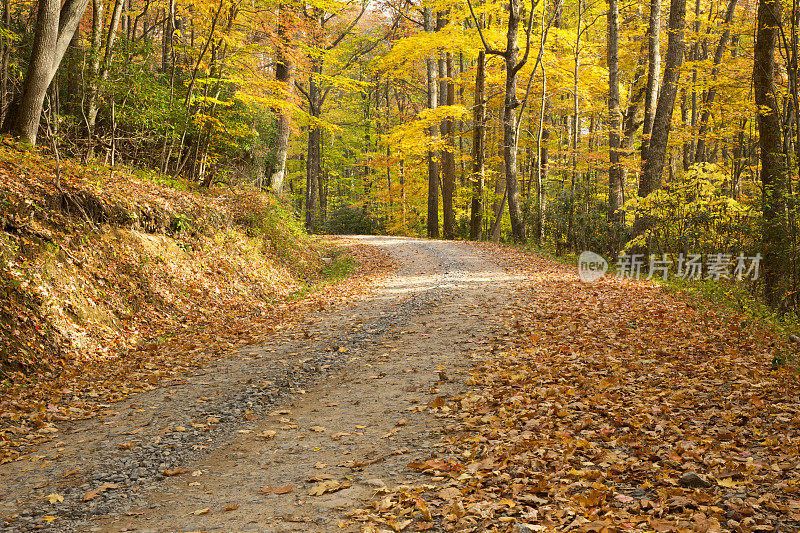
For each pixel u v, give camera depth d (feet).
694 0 94.38
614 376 21.59
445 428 17.49
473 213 94.48
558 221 73.92
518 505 12.07
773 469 13.11
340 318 37.78
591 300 38.11
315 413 20.26
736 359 23.49
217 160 61.57
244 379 25.03
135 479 15.47
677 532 10.42
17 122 37.42
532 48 87.76
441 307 38.40
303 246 67.15
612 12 69.46
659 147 57.98
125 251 36.88
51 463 16.83
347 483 14.06
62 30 38.81
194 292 40.14
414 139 90.38
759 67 39.73
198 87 57.52
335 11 65.82
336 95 140.77
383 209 144.25
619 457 14.37
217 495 14.16
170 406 21.79
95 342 29.73
